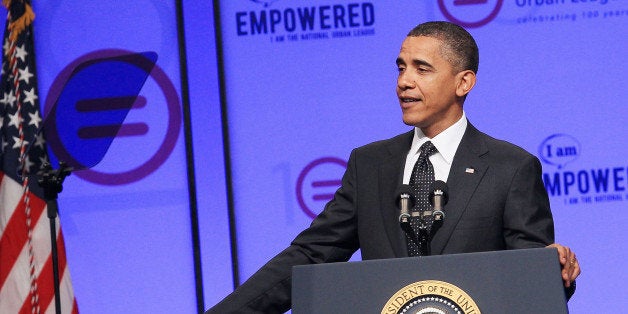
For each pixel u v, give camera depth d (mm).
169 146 10672
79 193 10625
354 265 4680
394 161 6105
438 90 5902
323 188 10625
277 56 10703
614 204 10383
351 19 10680
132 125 10672
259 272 5902
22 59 9688
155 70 10719
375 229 5922
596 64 10477
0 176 9359
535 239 5648
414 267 4617
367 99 10648
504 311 4496
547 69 10508
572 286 5207
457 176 5855
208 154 10664
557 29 10516
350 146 10633
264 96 10688
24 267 9203
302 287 4707
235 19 10719
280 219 10609
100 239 10625
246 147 10664
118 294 10602
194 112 10703
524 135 10492
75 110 7125
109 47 10766
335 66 10664
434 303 4547
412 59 5941
